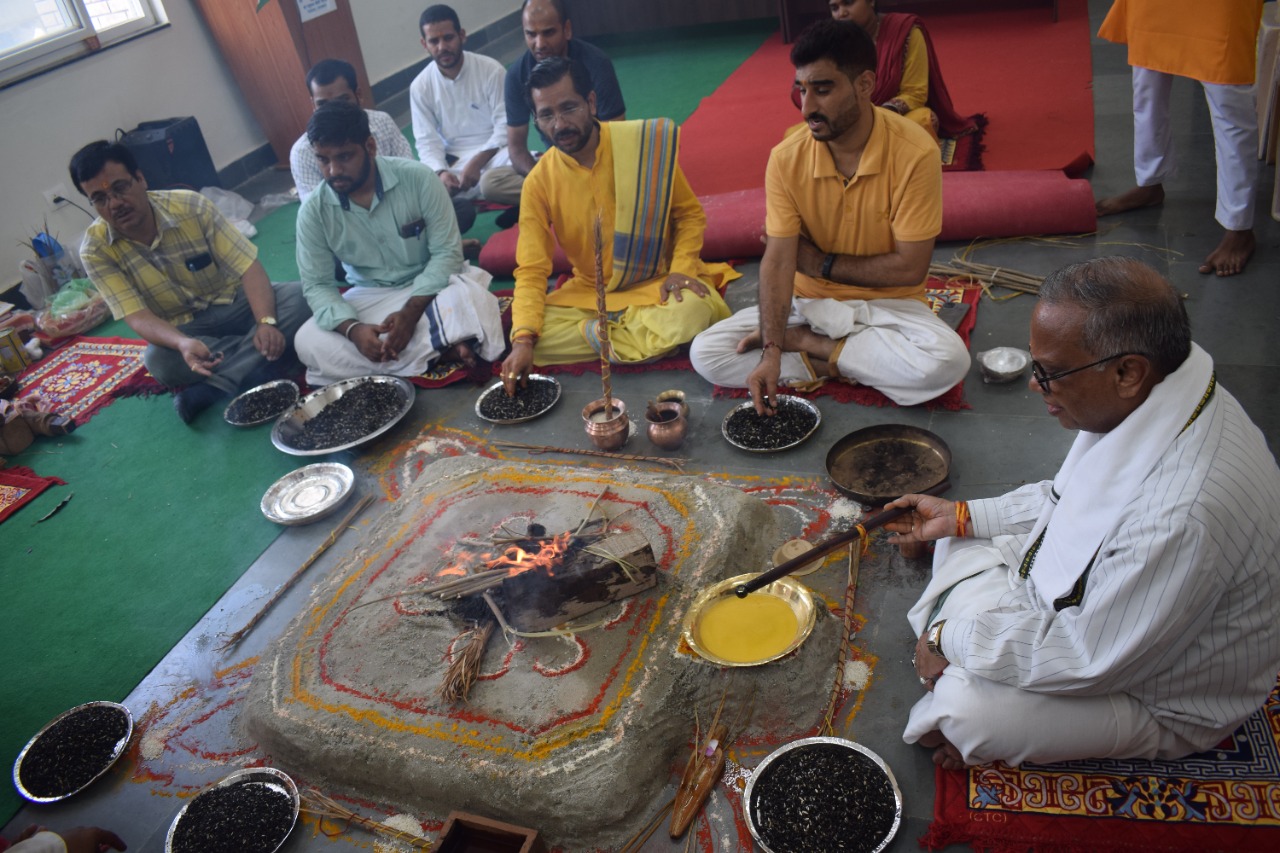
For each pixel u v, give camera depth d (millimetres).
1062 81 7039
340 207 4621
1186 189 5184
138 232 4629
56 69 6688
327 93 5617
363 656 2912
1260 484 1955
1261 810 2240
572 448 3994
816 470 3594
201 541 3879
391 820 2619
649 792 2562
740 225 5203
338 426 4258
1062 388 2047
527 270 4438
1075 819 2301
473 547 3205
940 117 5992
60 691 3248
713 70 9047
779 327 3764
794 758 2502
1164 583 1942
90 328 5977
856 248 3814
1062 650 2139
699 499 3256
